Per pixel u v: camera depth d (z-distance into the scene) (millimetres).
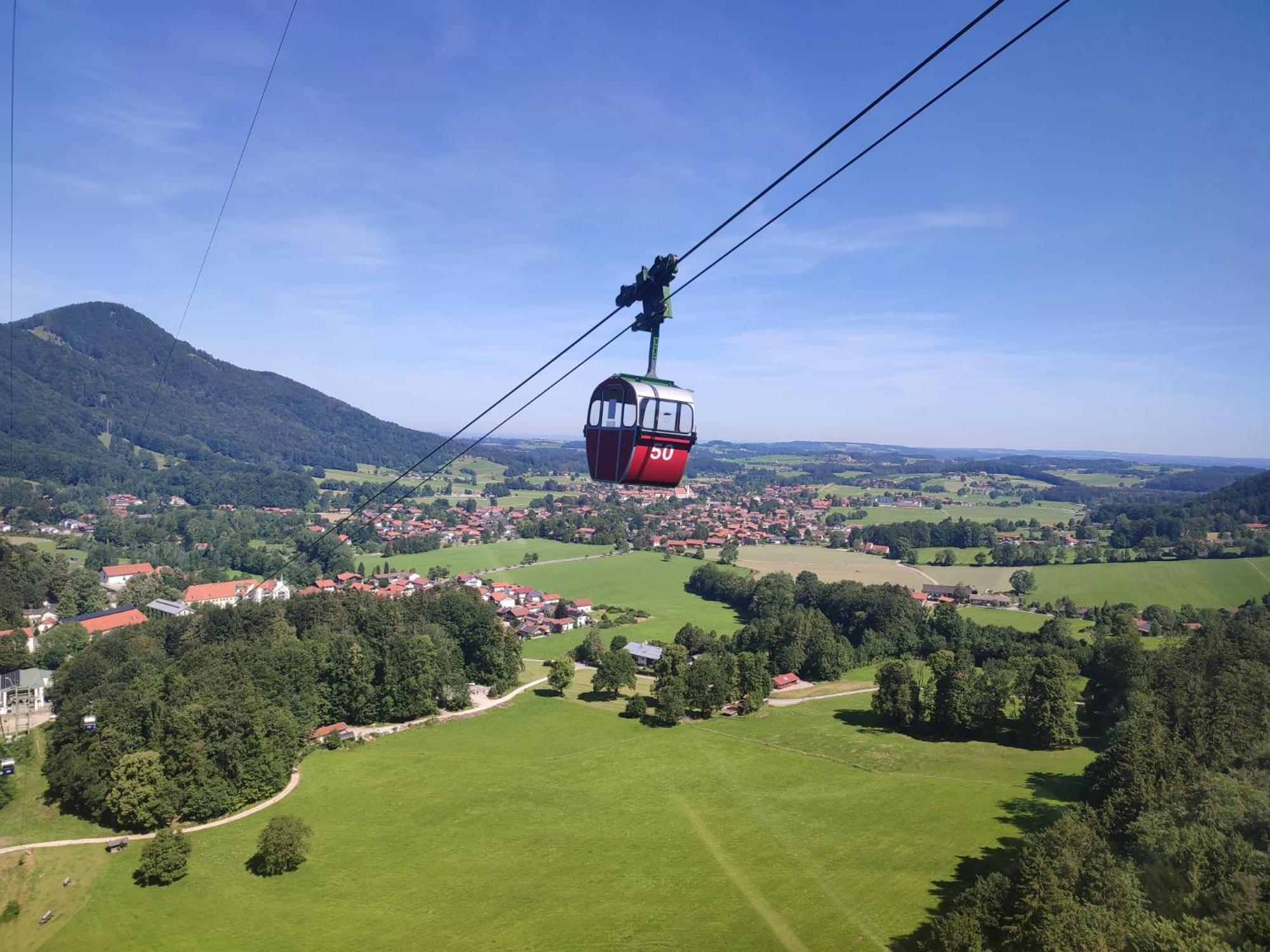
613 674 138875
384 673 128125
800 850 81250
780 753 111375
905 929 64938
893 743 114875
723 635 174375
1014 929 52719
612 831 87688
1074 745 112188
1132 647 121875
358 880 78000
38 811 92375
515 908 72000
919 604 178000
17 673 133000
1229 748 73812
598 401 30531
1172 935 47281
